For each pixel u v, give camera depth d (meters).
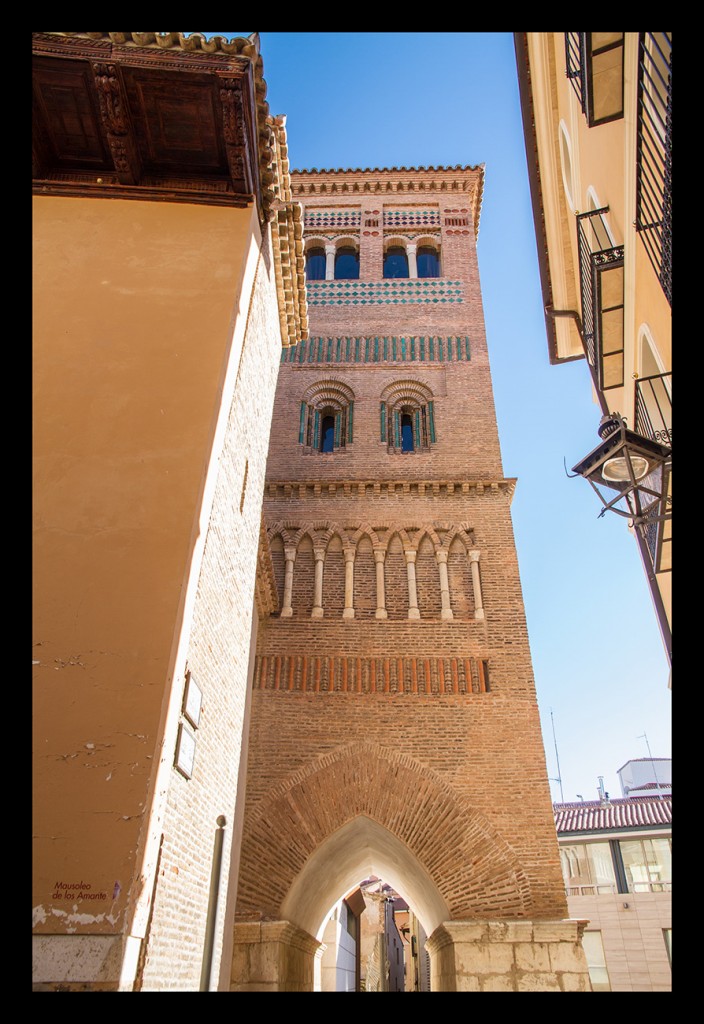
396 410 20.89
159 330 8.72
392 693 15.52
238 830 12.03
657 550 10.66
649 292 10.61
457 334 22.36
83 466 7.61
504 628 16.41
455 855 13.55
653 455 9.12
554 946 12.28
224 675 8.83
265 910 13.09
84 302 8.97
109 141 9.59
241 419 9.71
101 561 6.98
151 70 8.95
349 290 23.61
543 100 14.98
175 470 7.61
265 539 13.91
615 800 38.25
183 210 9.88
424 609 16.86
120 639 6.54
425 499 18.45
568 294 17.27
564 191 15.95
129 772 5.89
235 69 8.98
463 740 14.88
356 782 14.44
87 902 5.34
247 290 9.74
